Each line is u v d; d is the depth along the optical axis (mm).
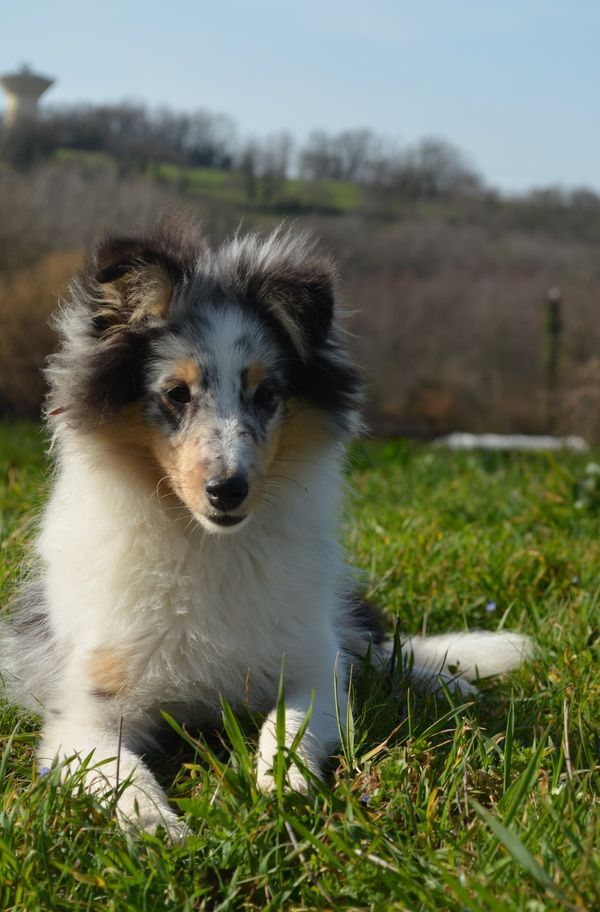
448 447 3115
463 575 1475
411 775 1062
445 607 1418
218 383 1171
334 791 1049
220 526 1136
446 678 1251
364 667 1227
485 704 1219
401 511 1706
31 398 4578
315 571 1190
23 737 1133
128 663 1140
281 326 1205
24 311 4543
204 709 1169
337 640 1245
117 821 1008
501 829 945
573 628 1328
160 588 1146
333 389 1229
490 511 1720
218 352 1174
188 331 1183
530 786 1030
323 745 1106
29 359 4543
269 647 1162
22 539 1426
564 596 1441
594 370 4938
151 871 970
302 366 1216
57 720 1138
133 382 1184
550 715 1163
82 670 1146
